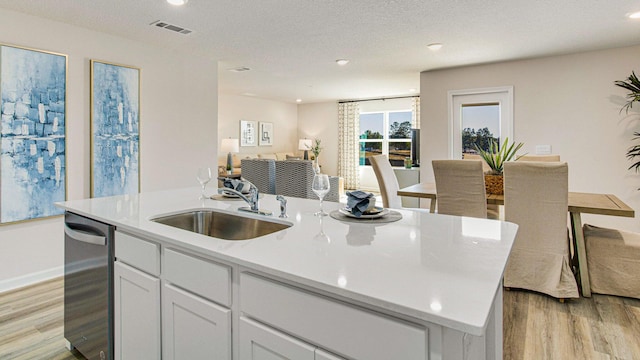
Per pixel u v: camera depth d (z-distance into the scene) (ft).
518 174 8.68
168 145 12.83
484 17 9.89
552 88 14.14
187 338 4.13
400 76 18.43
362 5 9.05
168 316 4.36
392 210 6.06
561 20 10.12
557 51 13.38
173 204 6.40
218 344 3.78
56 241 10.02
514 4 9.02
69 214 6.14
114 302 5.22
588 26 10.64
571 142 13.91
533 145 14.57
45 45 9.68
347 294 2.73
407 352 2.54
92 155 10.57
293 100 29.94
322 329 2.95
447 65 15.62
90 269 5.57
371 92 24.85
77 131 10.32
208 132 14.33
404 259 3.46
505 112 15.20
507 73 14.97
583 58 13.53
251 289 3.46
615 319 7.63
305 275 3.02
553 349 6.53
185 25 10.40
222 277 3.70
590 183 13.65
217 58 14.34
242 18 9.87
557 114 14.10
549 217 8.54
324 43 12.32
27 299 8.58
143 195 7.55
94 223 5.45
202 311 3.92
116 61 11.25
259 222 5.54
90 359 5.69
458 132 16.29
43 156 9.60
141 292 4.71
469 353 2.93
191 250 4.03
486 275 3.04
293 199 7.30
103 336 5.39
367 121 29.86
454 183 9.45
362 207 5.21
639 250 8.49
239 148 27.53
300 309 3.09
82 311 5.80
